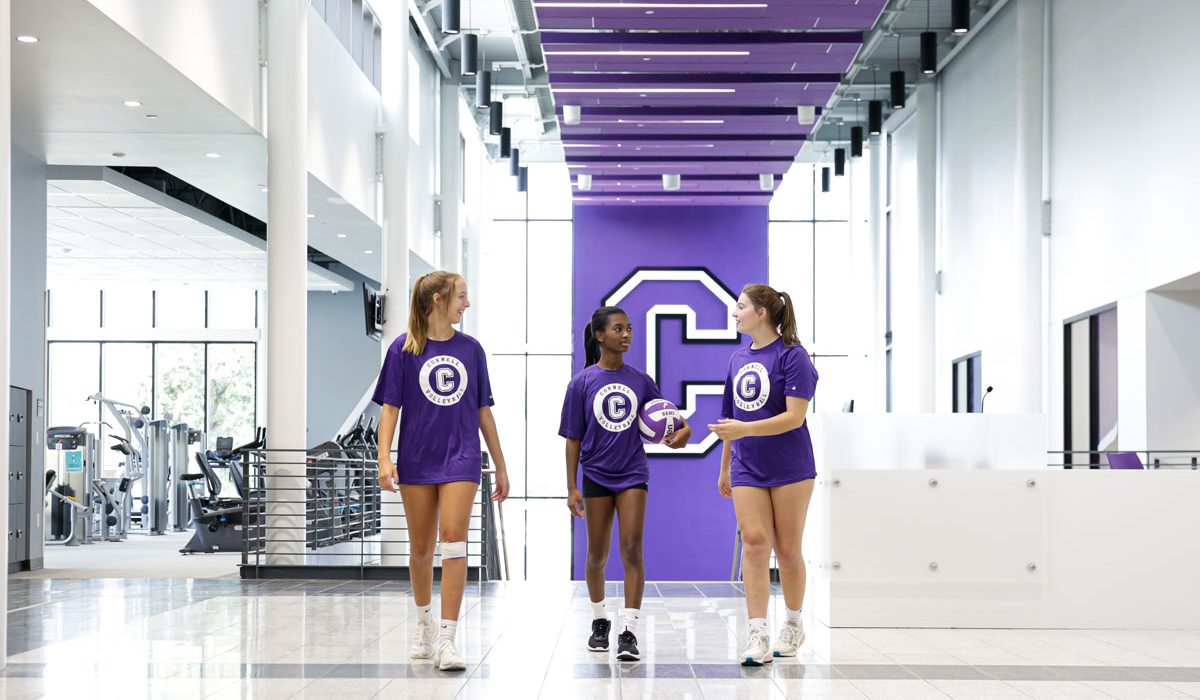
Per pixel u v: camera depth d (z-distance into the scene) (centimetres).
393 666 466
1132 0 1127
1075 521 629
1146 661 500
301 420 1034
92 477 1666
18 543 1109
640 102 1414
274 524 1009
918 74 1786
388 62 1409
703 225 1925
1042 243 1359
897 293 1959
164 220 1539
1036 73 1325
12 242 1116
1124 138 1150
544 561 2316
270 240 1045
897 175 1973
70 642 546
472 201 2066
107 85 906
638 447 499
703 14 1104
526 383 2388
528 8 1540
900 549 623
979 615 621
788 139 1562
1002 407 1482
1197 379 1102
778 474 479
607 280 1920
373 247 1667
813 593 664
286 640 547
